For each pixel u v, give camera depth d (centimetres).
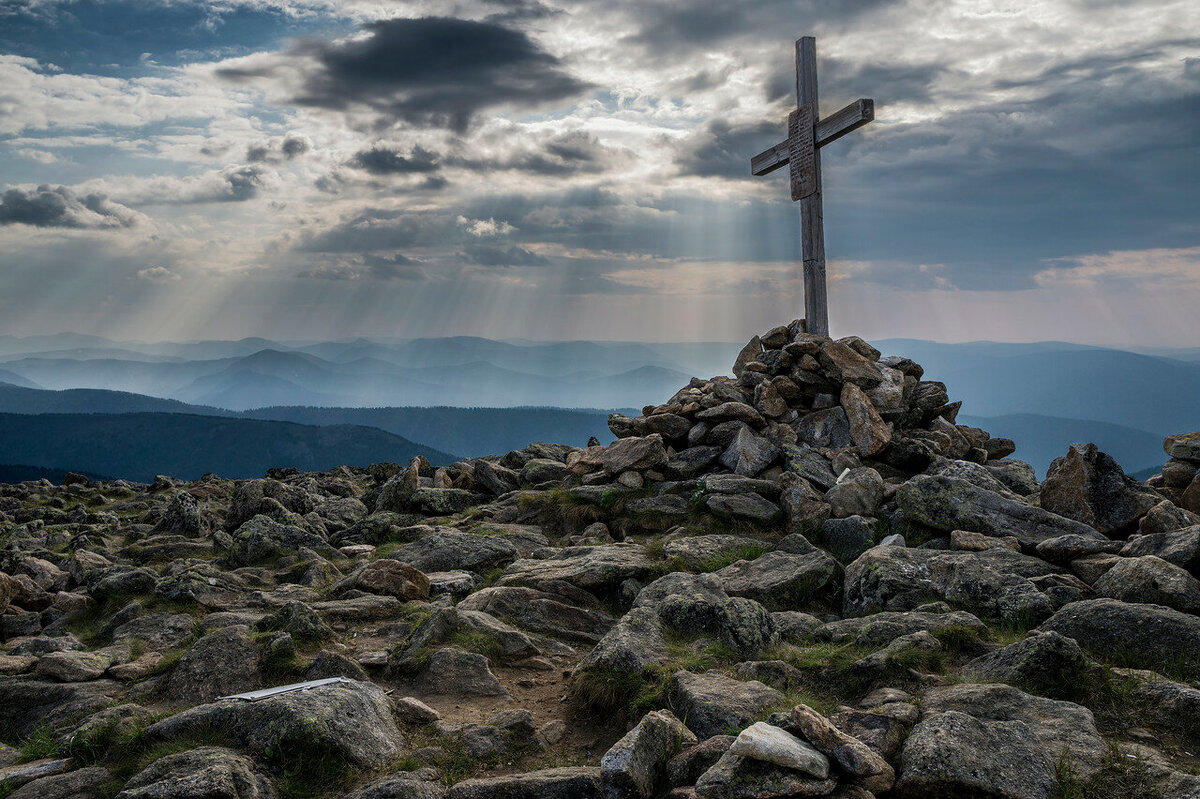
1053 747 585
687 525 1446
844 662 774
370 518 1758
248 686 855
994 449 1953
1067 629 812
